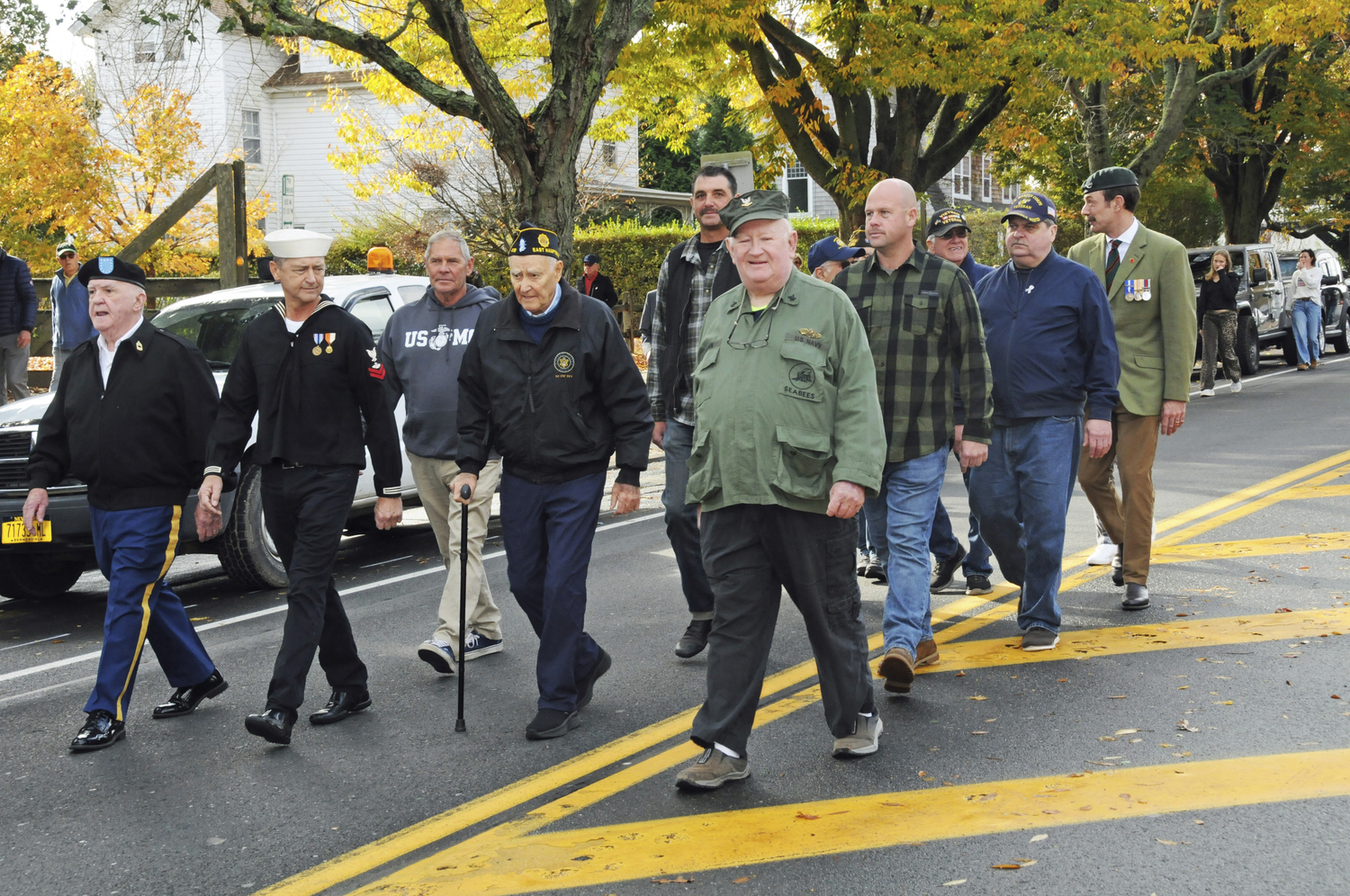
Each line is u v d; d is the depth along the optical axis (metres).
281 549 5.03
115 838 3.91
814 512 4.02
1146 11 16.88
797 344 3.98
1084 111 20.53
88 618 7.45
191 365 5.03
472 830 3.85
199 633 6.76
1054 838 3.55
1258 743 4.24
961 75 15.57
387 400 5.02
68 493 7.06
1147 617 6.04
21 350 12.40
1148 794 3.83
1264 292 20.80
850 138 17.95
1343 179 34.53
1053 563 5.54
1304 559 7.05
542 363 4.79
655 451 14.56
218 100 28.78
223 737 4.94
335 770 4.48
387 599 7.48
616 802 4.01
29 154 22.25
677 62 17.70
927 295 4.98
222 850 3.79
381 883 3.49
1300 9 18.95
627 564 8.09
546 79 16.73
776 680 5.37
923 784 4.03
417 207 26.70
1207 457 11.06
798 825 3.73
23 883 3.60
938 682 5.17
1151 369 6.15
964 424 5.07
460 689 4.87
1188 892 3.18
